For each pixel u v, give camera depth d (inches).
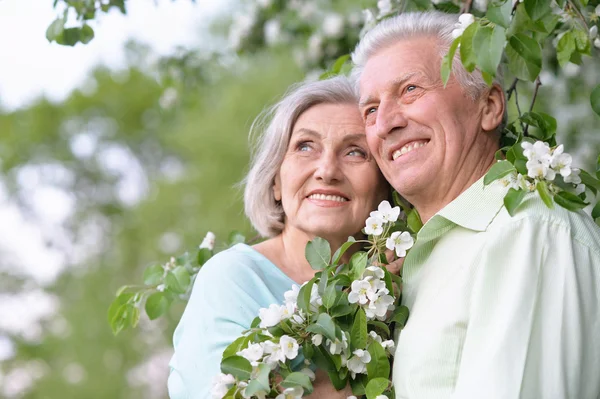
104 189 764.0
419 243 108.1
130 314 135.8
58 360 549.6
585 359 93.5
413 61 109.7
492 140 112.0
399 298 109.7
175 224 491.2
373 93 111.6
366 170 116.9
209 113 477.4
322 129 116.6
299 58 199.5
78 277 605.9
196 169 492.7
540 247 96.4
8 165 735.1
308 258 104.8
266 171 121.5
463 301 99.1
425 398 98.3
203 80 210.8
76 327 536.1
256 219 124.6
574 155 215.8
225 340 106.5
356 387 103.7
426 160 109.2
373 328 107.9
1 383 571.5
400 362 102.3
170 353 508.7
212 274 112.3
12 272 664.4
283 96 128.5
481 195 104.1
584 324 94.0
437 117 108.4
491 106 110.7
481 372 92.1
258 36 207.9
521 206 99.4
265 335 100.5
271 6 204.7
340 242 118.7
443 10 139.5
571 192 102.3
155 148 756.0
